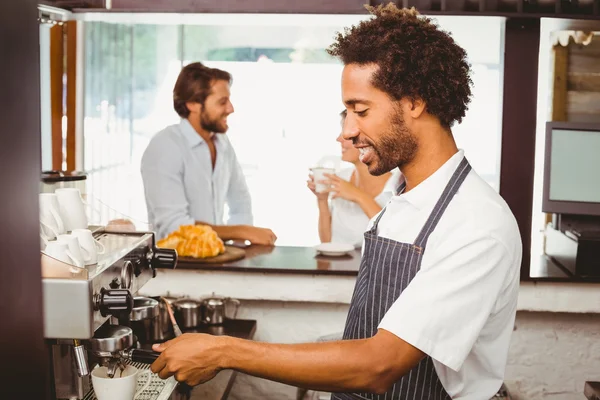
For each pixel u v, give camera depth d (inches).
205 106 132.3
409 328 45.7
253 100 258.5
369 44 48.3
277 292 102.0
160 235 131.3
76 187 72.4
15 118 24.8
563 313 104.3
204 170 134.9
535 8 104.3
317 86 257.9
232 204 147.3
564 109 154.4
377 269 54.1
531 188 106.7
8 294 25.4
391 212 55.5
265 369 46.2
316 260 107.9
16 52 24.6
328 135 261.1
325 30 250.4
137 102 224.4
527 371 105.6
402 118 49.3
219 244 106.7
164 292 103.3
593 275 100.7
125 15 102.1
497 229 47.6
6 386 25.5
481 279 46.4
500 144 108.4
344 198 123.8
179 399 67.4
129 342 55.6
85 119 151.9
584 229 108.8
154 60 229.6
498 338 51.9
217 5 102.0
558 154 106.4
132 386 54.1
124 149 189.9
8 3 24.1
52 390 53.7
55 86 139.9
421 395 52.1
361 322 55.5
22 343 26.0
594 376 104.9
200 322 94.9
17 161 25.1
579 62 152.8
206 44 245.6
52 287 49.2
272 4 100.9
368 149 50.7
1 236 24.9
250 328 94.4
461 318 46.1
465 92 50.4
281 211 253.6
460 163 51.6
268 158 262.7
